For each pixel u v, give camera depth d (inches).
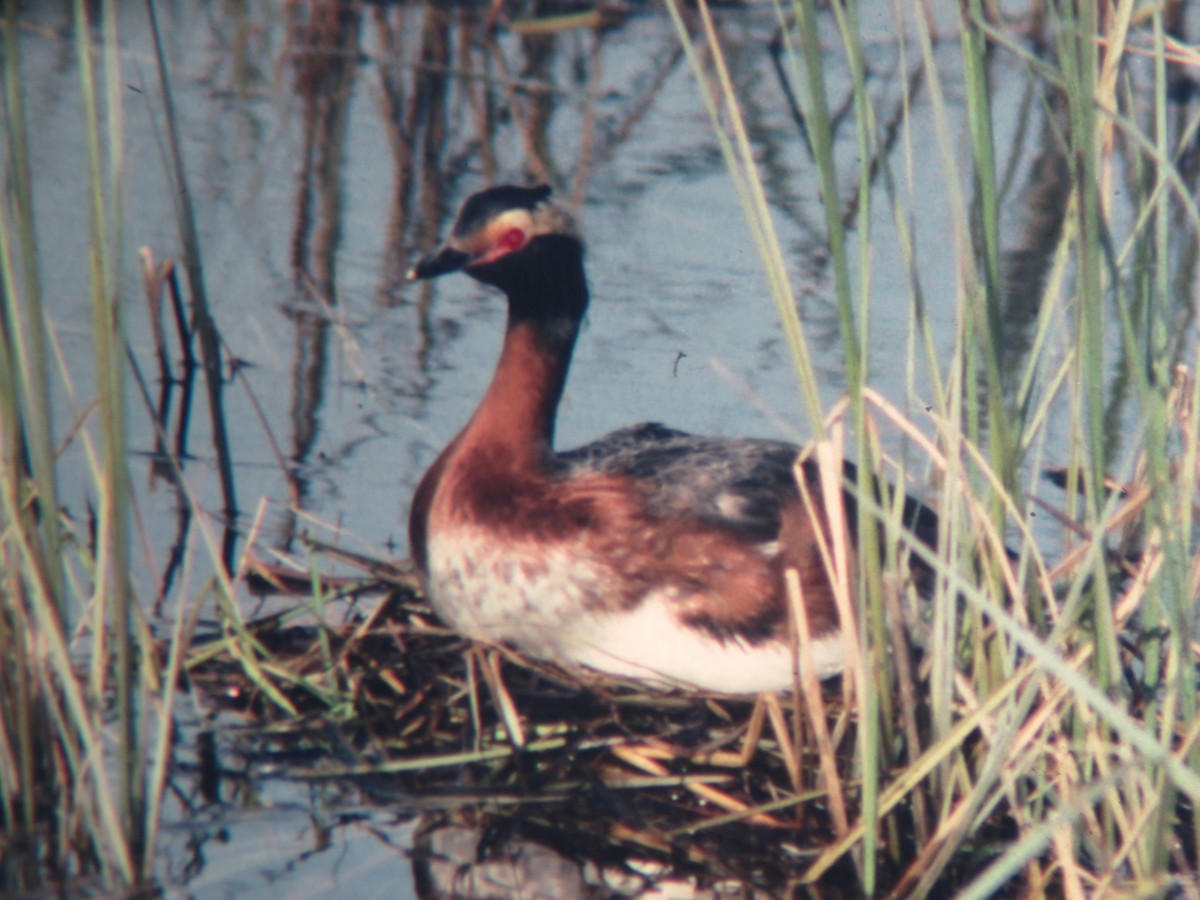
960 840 348.2
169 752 400.8
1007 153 800.9
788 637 411.8
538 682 424.2
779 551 410.0
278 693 421.1
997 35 335.9
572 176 764.6
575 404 570.3
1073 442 382.0
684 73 889.5
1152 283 345.7
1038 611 366.6
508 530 415.2
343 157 779.4
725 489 416.2
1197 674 384.5
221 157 762.2
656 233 706.2
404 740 416.2
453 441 446.3
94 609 372.5
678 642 411.8
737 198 745.6
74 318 597.9
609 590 409.7
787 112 847.1
